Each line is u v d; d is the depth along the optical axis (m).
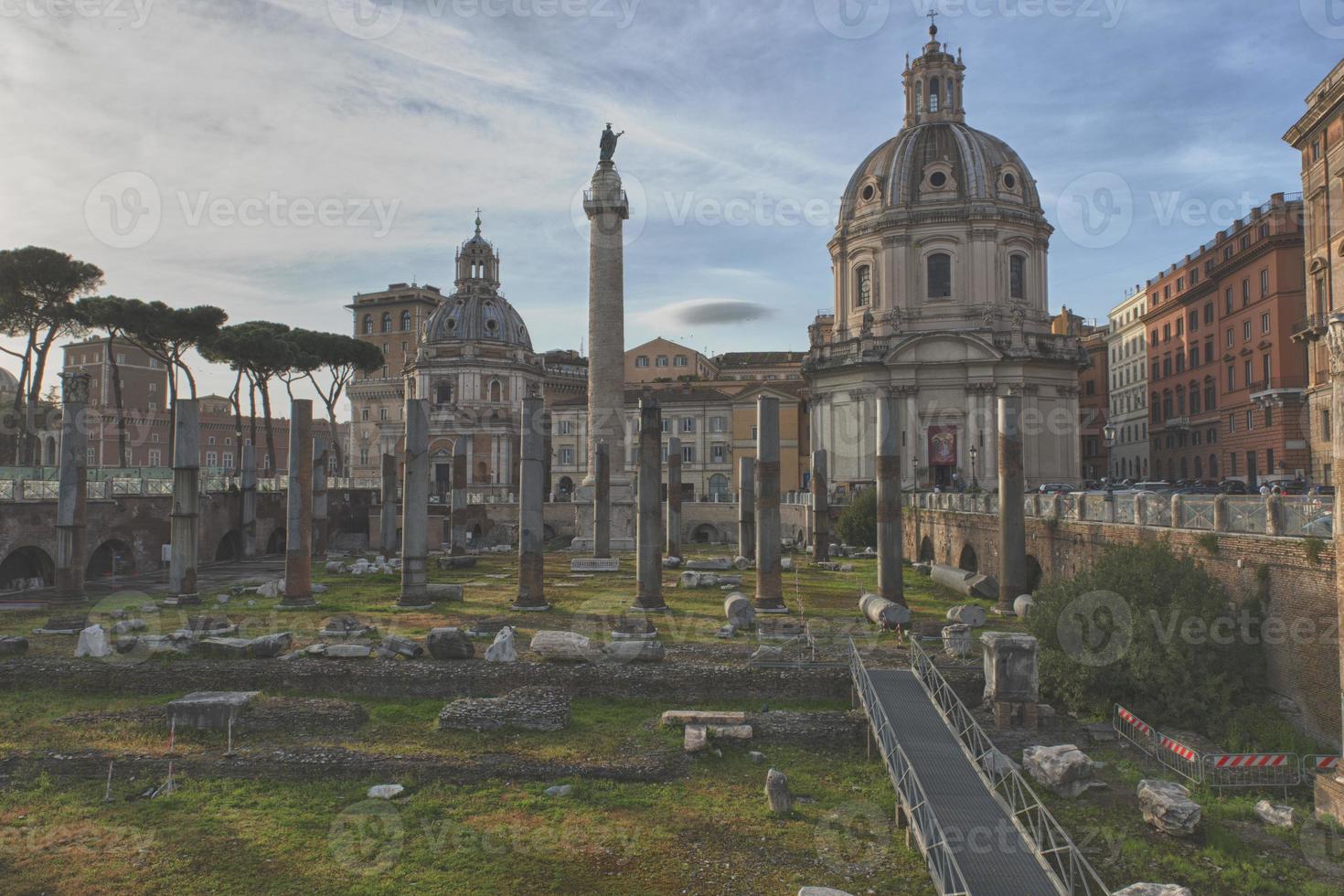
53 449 100.75
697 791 18.39
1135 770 20.39
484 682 24.03
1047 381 77.50
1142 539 29.28
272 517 62.38
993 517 43.75
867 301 83.12
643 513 34.94
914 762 18.55
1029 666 22.39
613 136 58.47
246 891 14.28
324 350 89.00
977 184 79.06
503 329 127.62
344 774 18.55
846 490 76.38
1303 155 53.94
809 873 15.17
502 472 115.69
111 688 23.89
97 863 15.08
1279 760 19.92
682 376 116.31
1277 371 62.38
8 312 56.81
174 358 66.50
